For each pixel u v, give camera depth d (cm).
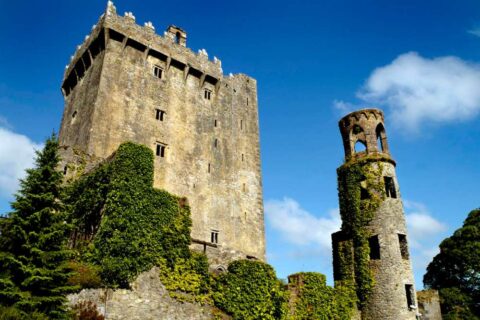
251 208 4981
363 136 4303
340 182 4238
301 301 3231
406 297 3588
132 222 2553
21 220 2095
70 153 3488
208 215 4503
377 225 3838
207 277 2709
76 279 2156
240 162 5134
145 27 4722
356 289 3738
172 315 2439
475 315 4781
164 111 4578
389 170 4081
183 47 5038
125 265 2373
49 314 1928
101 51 4431
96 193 2758
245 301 2738
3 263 2009
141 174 2773
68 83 5025
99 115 4028
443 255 5394
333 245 4109
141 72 4550
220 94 5297
